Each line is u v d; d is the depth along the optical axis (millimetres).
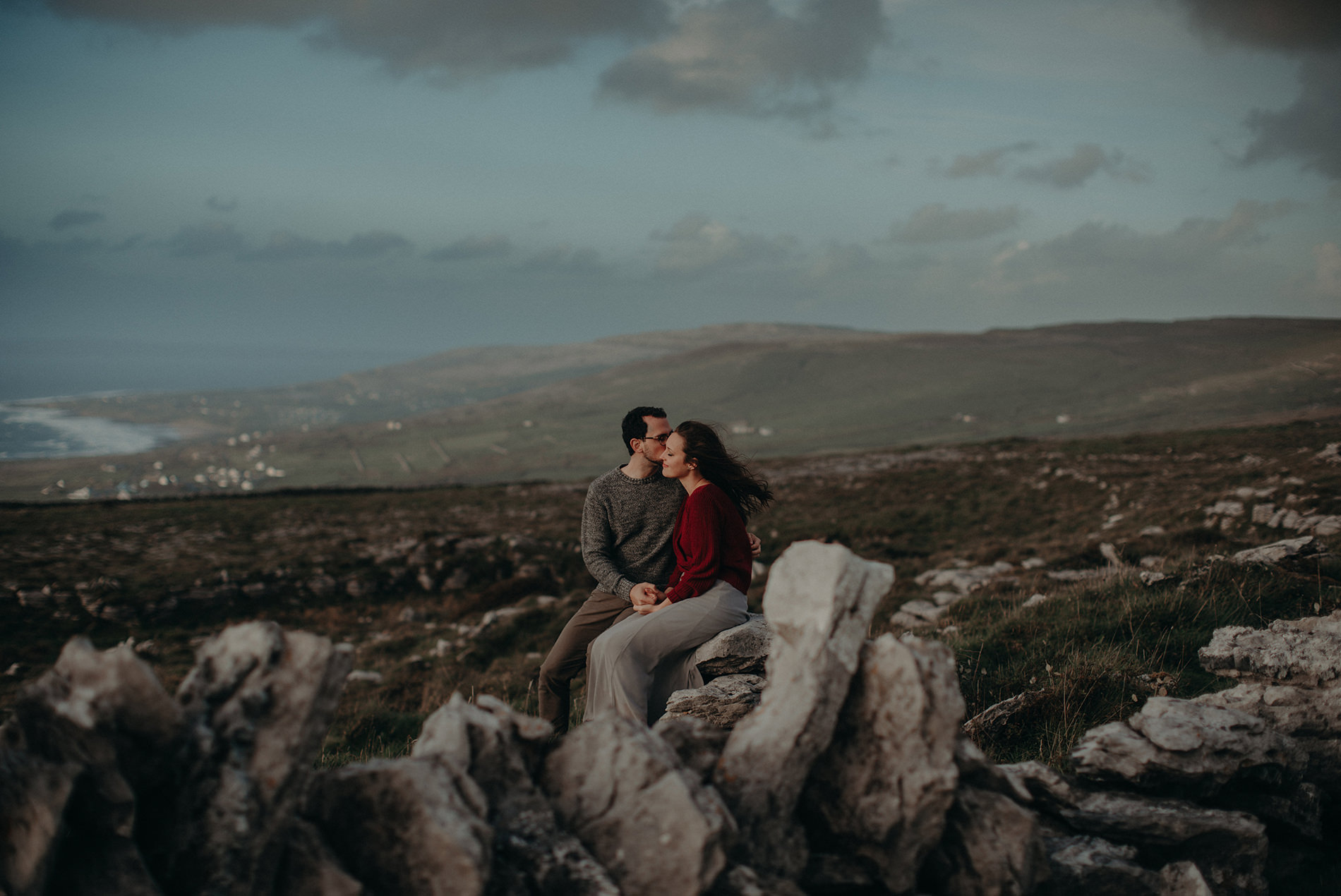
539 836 1950
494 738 2076
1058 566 13594
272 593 24109
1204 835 2477
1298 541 7738
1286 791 2801
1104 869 2330
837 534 26297
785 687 2154
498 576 25656
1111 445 46969
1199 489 23875
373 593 24641
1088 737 2857
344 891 1655
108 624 21641
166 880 1567
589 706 3850
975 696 5234
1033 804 2723
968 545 22641
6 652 19109
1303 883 2613
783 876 2057
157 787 1623
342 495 50656
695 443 3977
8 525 34000
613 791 2010
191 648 19938
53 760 1573
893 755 2107
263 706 1707
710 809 1906
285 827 1655
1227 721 2744
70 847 1554
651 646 3793
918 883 2221
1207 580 7121
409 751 6738
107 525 34969
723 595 3938
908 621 10320
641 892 1865
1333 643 3316
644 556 4492
